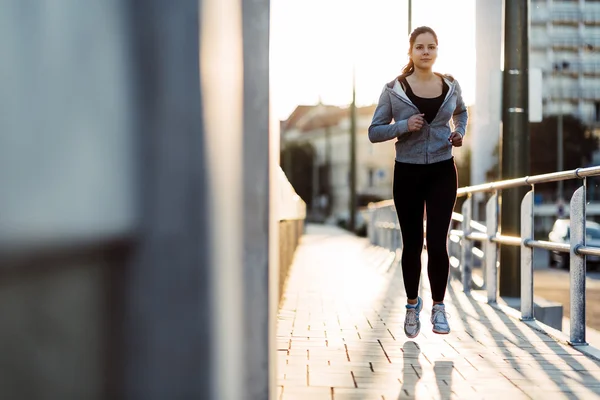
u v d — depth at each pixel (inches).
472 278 298.4
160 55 38.2
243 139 65.8
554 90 2504.9
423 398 118.6
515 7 300.5
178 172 41.0
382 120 168.2
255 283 69.4
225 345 50.9
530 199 210.7
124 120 33.0
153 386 37.4
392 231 581.3
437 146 164.1
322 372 139.7
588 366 147.0
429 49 163.5
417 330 173.9
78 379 29.5
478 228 286.2
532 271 213.3
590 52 2522.1
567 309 415.2
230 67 57.8
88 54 29.0
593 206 1724.9
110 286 32.2
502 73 304.7
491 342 176.6
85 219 28.4
